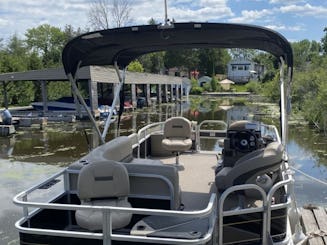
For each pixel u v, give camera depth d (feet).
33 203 8.34
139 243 8.14
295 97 70.28
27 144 44.37
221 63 233.35
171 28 10.82
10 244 17.83
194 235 8.23
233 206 11.14
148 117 73.05
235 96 161.58
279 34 10.69
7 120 56.08
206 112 81.92
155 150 19.52
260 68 251.80
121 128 56.34
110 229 8.13
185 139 18.34
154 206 10.30
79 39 11.05
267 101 115.75
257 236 9.25
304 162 32.91
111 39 11.91
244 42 12.75
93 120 13.26
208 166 17.21
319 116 54.44
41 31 201.98
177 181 10.32
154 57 185.68
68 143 44.60
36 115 68.33
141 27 10.96
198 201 12.54
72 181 10.77
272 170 10.28
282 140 12.61
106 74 69.82
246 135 12.85
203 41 12.76
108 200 9.84
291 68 11.59
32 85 99.81
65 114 69.05
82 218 9.15
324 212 19.86
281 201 10.84
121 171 9.71
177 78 132.98
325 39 208.33
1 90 91.35
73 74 12.77
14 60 103.55
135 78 86.02
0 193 25.30
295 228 16.05
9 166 33.32
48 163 34.42
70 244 8.41
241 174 10.27
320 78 66.54
